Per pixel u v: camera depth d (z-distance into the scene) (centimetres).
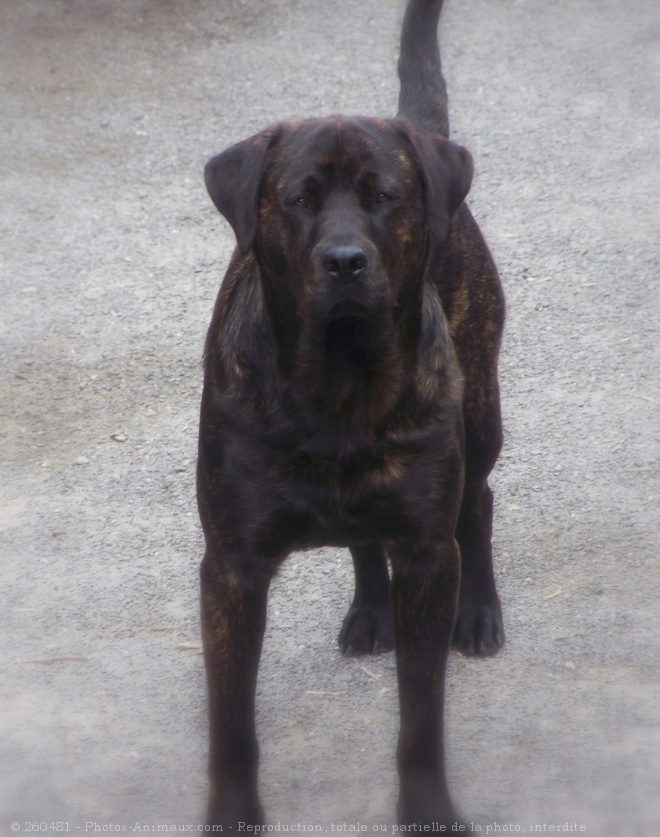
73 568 820
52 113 1623
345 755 645
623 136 1460
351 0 1959
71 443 966
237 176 592
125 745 660
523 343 1073
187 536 850
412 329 579
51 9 1950
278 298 575
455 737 650
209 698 579
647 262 1188
